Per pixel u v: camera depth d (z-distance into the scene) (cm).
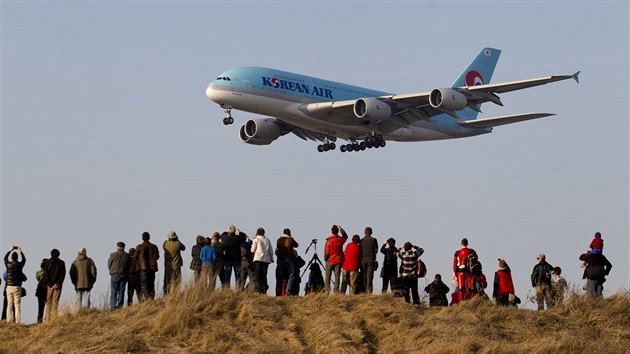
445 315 7988
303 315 7844
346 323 7612
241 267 8606
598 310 8331
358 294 8419
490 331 7694
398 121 18062
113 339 7150
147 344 7131
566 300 8588
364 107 16938
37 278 8062
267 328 7506
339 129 17988
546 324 8131
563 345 7500
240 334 7325
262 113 17188
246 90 16650
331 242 8650
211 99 16712
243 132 18925
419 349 7350
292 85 17238
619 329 8088
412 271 8362
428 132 19312
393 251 8650
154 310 7750
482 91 16488
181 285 7950
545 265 8631
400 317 7869
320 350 7212
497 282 8588
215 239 8406
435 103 16562
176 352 6944
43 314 8431
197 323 7519
